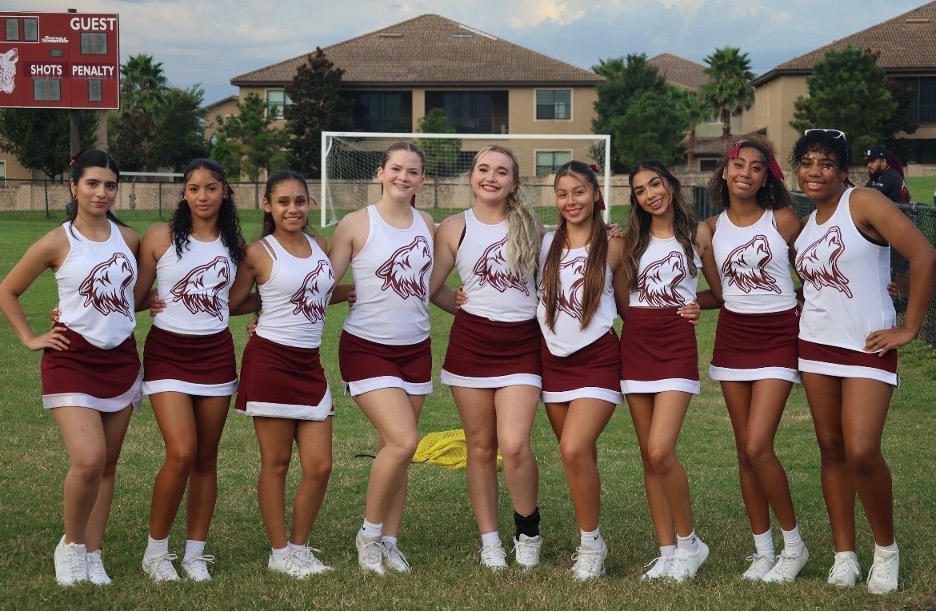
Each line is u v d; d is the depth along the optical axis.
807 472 6.73
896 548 4.64
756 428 4.73
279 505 4.93
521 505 5.01
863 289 4.57
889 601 4.44
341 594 4.57
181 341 4.77
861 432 4.52
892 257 11.72
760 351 4.82
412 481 6.59
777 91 48.50
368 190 39.12
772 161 4.80
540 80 48.41
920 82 47.41
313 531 5.61
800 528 5.59
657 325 4.87
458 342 5.10
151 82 49.28
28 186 41.19
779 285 4.80
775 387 4.76
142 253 4.84
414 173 4.97
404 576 4.82
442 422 8.26
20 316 4.60
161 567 4.81
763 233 4.79
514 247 4.95
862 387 4.55
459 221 5.12
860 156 40.50
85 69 30.81
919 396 8.95
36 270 4.59
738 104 51.47
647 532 5.56
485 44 51.31
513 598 4.51
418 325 5.07
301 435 4.93
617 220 28.30
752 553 5.18
